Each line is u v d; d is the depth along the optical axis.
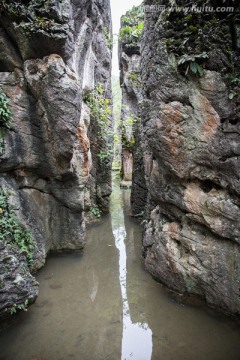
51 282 6.81
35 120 6.84
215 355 4.40
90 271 7.45
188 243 5.58
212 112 4.94
